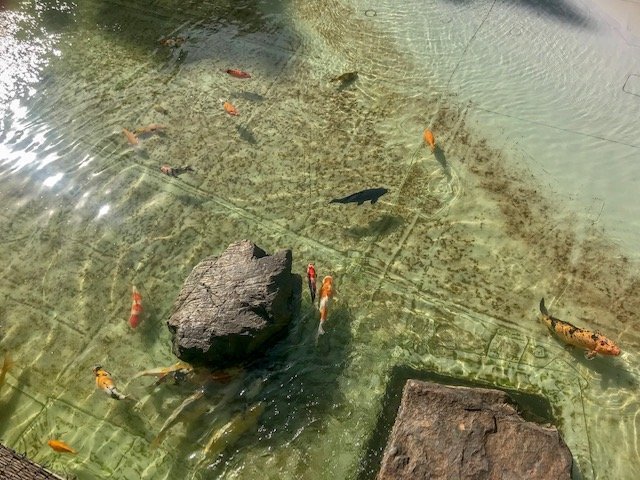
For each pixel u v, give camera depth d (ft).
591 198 14.60
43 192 15.65
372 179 15.23
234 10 20.26
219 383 11.76
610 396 11.52
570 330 11.89
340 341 12.42
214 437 11.14
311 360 12.15
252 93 17.51
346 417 11.40
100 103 17.72
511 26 19.06
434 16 19.52
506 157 15.51
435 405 10.62
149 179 15.65
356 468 10.77
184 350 11.46
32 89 18.37
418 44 18.66
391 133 16.24
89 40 19.70
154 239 14.42
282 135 16.33
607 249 13.69
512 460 9.93
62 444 10.96
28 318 13.19
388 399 11.56
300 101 17.19
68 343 12.74
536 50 18.26
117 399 11.73
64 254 14.30
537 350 12.21
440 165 15.39
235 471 10.83
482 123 16.33
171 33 19.66
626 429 11.08
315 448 11.05
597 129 16.10
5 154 16.66
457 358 12.15
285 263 12.50
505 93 17.08
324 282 12.64
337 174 15.39
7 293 13.66
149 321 12.94
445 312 12.84
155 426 11.36
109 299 13.41
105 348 12.60
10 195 15.62
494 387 11.70
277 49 18.75
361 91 17.37
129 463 10.95
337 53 18.52
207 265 12.71
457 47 18.51
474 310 12.85
